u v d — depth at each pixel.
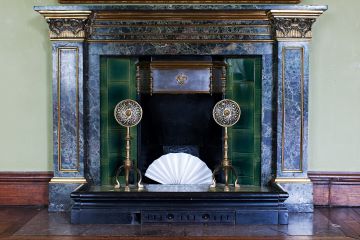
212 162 5.56
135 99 5.50
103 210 4.76
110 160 5.50
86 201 4.77
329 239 4.27
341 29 5.55
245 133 5.50
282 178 5.28
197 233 4.43
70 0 5.50
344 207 5.57
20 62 5.57
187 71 5.35
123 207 4.76
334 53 5.57
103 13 5.22
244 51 5.35
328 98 5.58
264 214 4.75
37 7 5.08
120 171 5.50
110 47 5.36
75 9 5.09
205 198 4.73
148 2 5.50
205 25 5.32
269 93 5.40
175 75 5.35
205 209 4.75
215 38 5.33
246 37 5.34
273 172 5.39
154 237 4.31
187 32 5.33
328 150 5.60
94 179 5.45
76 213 4.75
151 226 4.68
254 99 5.46
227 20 5.32
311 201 5.26
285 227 4.66
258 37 5.34
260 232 4.48
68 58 5.22
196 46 5.35
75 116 5.25
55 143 5.26
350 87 5.58
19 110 5.58
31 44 5.56
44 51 5.56
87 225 4.71
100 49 5.37
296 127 5.27
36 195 5.59
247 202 4.77
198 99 5.54
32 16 5.55
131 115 5.14
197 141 5.57
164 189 5.03
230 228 4.62
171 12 5.22
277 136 5.27
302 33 5.21
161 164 5.38
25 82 5.57
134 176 5.50
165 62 5.32
